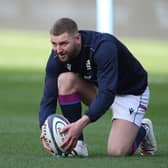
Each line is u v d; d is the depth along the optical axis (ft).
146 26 249.34
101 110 48.21
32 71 149.28
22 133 66.54
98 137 64.28
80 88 51.26
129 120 51.85
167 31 248.93
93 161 48.11
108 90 48.49
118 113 52.29
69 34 47.47
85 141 61.46
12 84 124.88
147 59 184.55
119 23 248.93
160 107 96.17
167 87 124.67
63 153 49.21
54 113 51.49
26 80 131.54
